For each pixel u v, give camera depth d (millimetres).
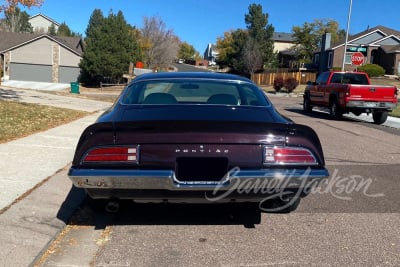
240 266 3551
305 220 4668
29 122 11047
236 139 3717
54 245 3943
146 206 5070
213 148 3699
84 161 3686
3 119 11164
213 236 4191
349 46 50344
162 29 64688
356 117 17891
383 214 4918
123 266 3531
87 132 3803
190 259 3670
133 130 3705
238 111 4430
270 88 49562
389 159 8219
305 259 3699
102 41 46906
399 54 46906
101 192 3797
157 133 3688
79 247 3906
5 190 5160
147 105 4535
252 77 58188
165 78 5086
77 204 4859
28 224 4195
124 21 49188
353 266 3584
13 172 6004
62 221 4371
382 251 3891
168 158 3670
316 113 18984
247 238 4148
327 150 9070
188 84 4941
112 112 4465
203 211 4922
